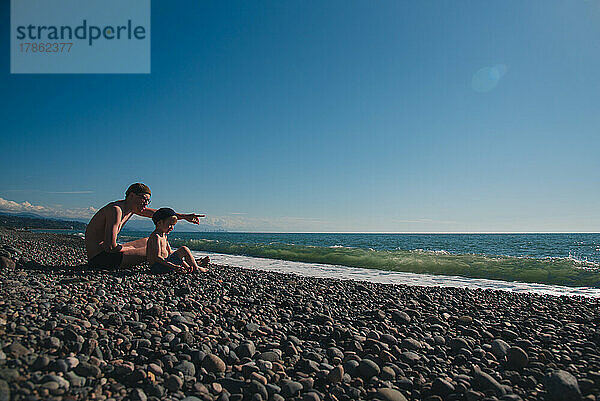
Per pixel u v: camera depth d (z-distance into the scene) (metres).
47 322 2.58
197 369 2.47
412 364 2.93
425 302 5.13
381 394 2.34
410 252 14.78
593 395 2.33
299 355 2.91
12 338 2.27
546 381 2.45
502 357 3.09
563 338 3.65
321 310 4.32
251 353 2.82
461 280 8.71
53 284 3.87
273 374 2.50
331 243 39.38
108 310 3.20
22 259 5.55
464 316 4.22
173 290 4.34
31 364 2.05
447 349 3.32
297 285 5.89
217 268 7.25
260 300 4.43
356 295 5.44
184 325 3.12
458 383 2.55
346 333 3.36
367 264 11.30
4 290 3.25
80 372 2.12
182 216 5.92
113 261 5.22
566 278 8.61
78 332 2.55
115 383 2.14
